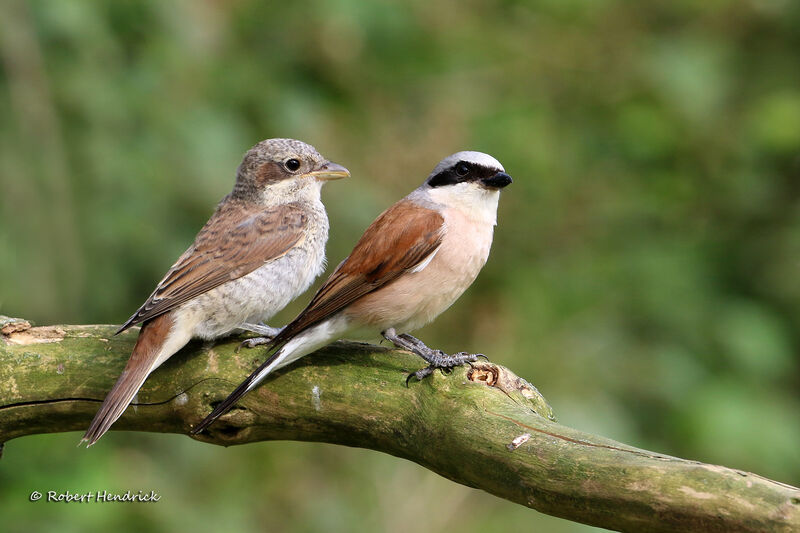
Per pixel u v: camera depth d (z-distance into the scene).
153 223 10.03
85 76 9.85
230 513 10.38
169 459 10.55
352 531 11.09
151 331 7.13
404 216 7.45
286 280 8.15
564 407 11.43
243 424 6.82
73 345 7.17
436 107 12.88
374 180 12.30
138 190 9.96
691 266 12.78
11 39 9.52
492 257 13.18
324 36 11.52
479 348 12.51
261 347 7.07
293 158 8.70
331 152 12.01
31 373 7.03
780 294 12.55
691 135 13.34
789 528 4.48
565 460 5.28
